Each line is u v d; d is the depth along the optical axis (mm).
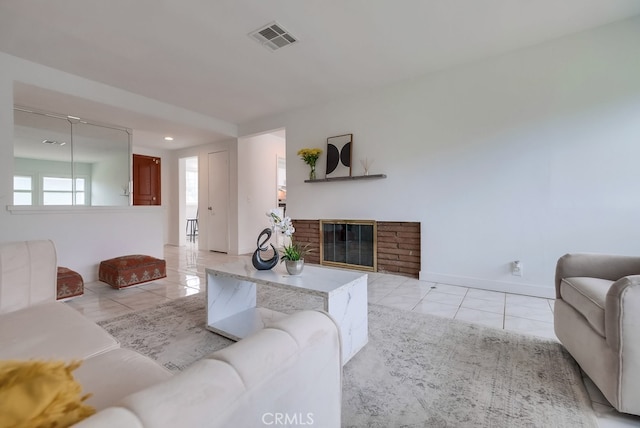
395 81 3672
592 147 2664
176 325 2262
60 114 4121
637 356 1191
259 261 2189
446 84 3361
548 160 2848
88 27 2533
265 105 4480
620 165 2566
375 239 3932
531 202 2930
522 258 2982
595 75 2641
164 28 2559
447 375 1592
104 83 3666
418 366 1684
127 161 4871
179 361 1746
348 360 1744
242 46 2848
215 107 4559
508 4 2301
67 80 3371
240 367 523
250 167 5918
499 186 3084
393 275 3779
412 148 3611
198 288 3324
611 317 1254
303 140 4578
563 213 2789
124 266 3246
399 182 3723
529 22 2533
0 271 1479
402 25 2551
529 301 2781
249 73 3422
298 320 726
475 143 3203
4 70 2930
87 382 863
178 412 426
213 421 455
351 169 4086
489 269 3150
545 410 1311
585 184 2695
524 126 2949
